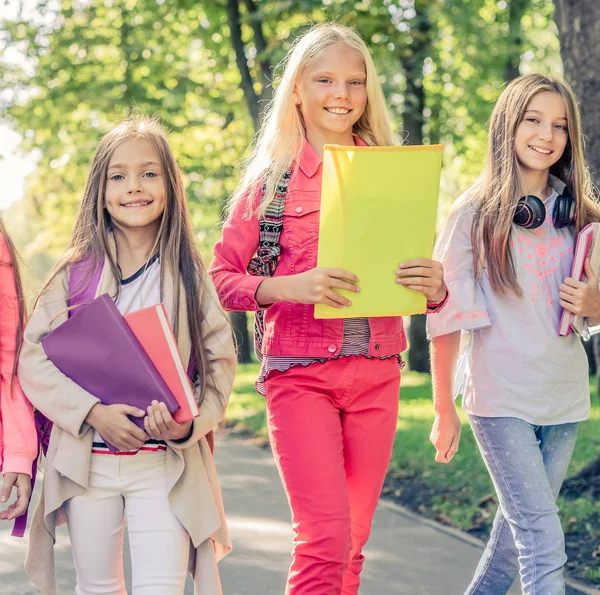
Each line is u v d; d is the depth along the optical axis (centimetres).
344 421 371
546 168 393
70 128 2045
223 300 361
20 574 534
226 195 2073
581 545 581
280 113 380
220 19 1797
